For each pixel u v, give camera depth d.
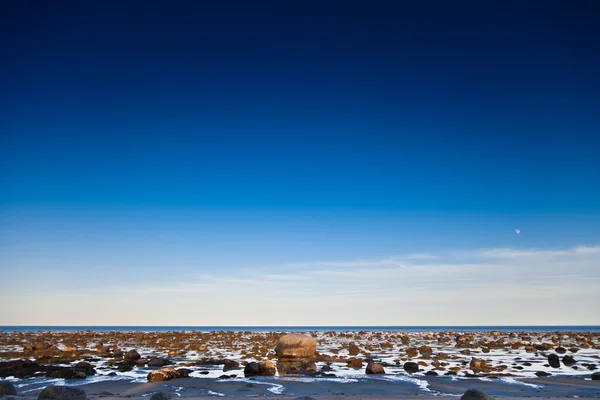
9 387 21.45
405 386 27.61
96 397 22.88
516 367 36.25
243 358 41.97
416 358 44.03
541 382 28.83
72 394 19.86
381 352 51.06
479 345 61.41
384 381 29.38
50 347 50.09
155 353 48.38
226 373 32.72
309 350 40.91
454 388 26.91
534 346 55.41
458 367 36.22
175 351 49.25
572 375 32.03
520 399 22.89
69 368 32.91
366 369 32.84
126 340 71.12
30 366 34.28
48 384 27.47
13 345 60.38
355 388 26.92
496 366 36.62
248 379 29.97
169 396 20.30
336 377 31.06
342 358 42.25
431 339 81.31
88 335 87.81
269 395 24.50
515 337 88.00
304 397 18.89
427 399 22.81
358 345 62.53
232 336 85.50
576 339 74.94
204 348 53.09
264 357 42.75
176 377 30.05
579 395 24.58
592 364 38.19
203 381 28.80
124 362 38.28
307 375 31.91
